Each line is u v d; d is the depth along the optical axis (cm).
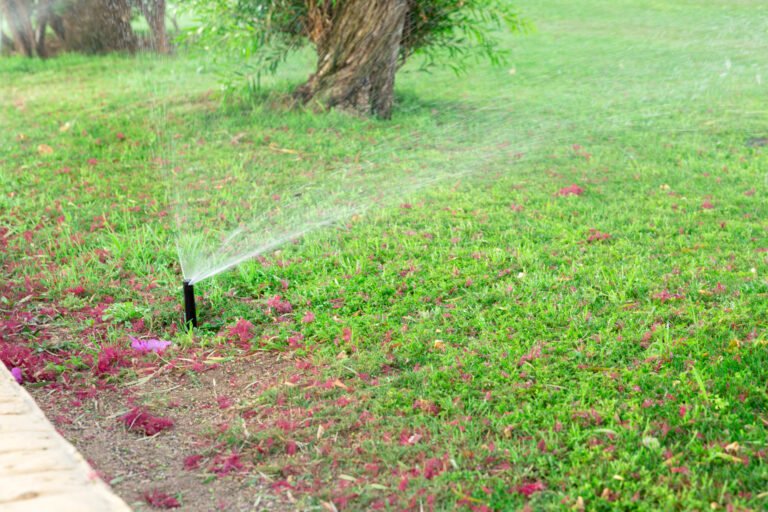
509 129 798
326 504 274
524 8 1291
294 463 298
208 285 467
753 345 363
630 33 1101
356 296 443
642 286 434
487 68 1061
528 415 319
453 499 273
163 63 1033
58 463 273
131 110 879
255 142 755
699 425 307
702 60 979
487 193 622
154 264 496
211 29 870
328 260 495
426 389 343
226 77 880
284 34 874
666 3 1249
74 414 340
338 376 362
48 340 407
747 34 1066
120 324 429
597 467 285
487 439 307
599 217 562
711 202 582
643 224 542
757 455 287
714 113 853
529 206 589
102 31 1173
